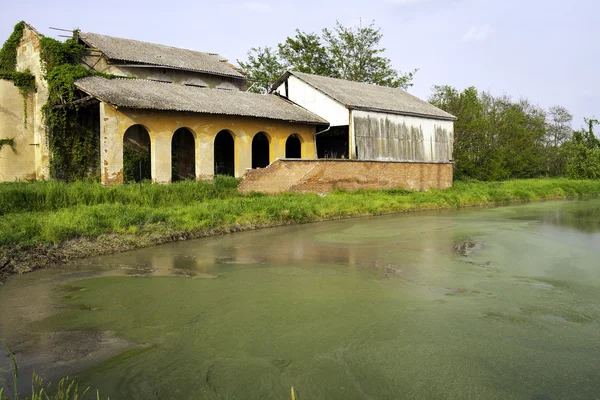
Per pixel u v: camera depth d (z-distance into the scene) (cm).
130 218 1257
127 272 925
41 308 714
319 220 1675
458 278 895
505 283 862
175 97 2072
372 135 2511
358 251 1142
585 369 530
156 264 994
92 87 1897
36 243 1031
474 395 477
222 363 534
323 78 2806
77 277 887
